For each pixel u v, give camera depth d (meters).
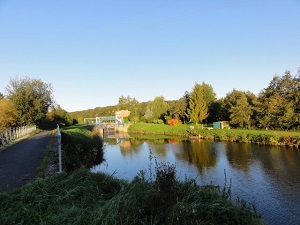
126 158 28.69
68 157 18.42
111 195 8.34
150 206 6.44
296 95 41.72
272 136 34.53
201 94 64.75
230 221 6.57
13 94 47.75
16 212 6.40
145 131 68.06
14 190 7.90
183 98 74.38
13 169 12.84
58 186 8.02
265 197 15.02
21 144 24.27
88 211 6.61
